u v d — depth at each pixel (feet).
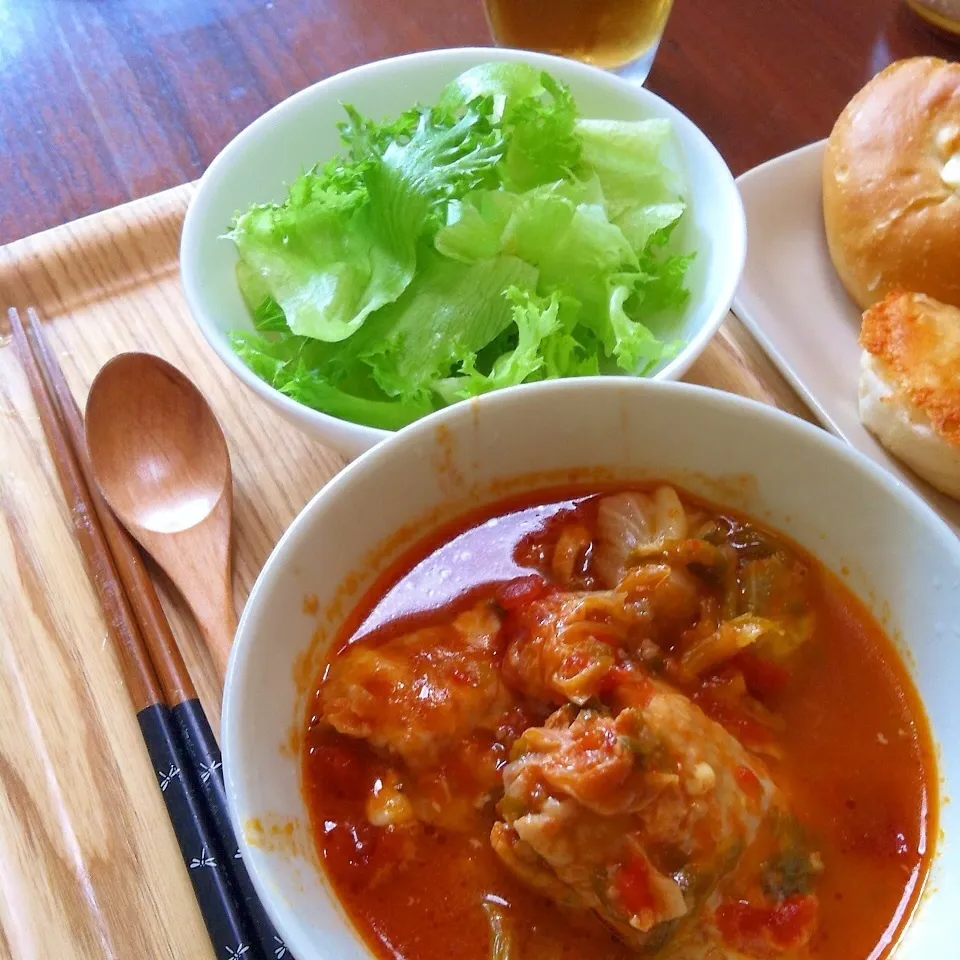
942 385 1.06
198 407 1.07
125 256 1.22
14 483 1.07
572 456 0.86
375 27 1.47
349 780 0.79
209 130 1.37
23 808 0.90
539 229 1.04
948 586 0.76
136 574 0.99
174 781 0.89
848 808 0.78
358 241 1.07
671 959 0.74
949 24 1.39
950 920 0.70
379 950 0.74
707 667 0.82
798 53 1.41
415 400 1.01
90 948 0.84
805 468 0.81
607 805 0.72
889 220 1.18
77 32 1.48
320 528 0.78
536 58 1.16
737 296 1.18
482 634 0.84
